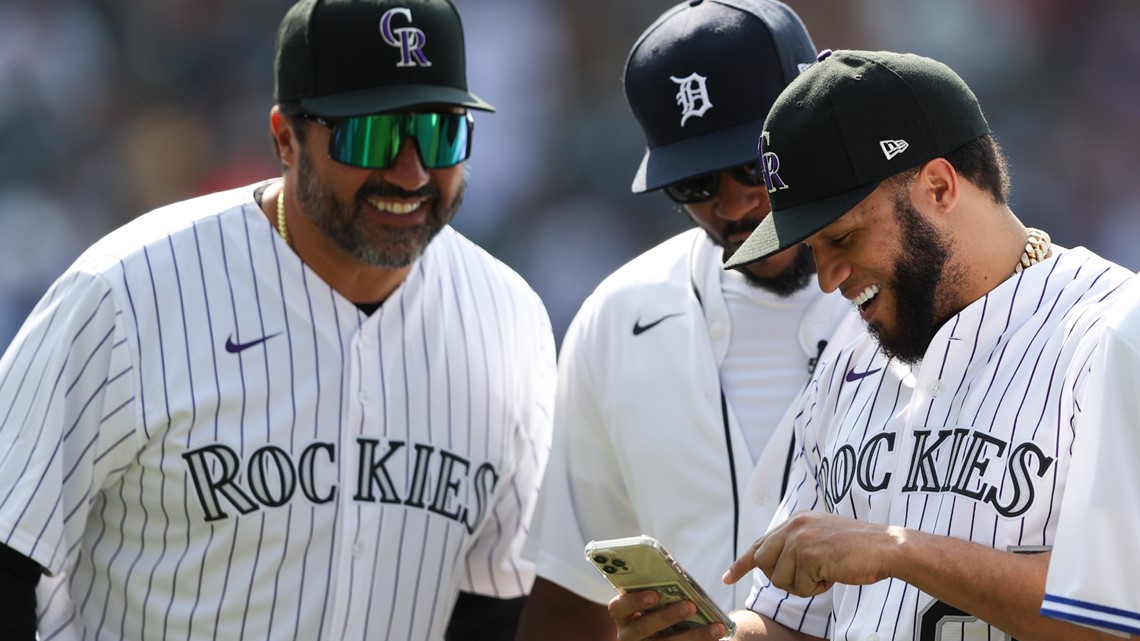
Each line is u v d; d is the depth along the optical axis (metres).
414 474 13.24
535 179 41.94
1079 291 10.27
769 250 10.45
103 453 12.46
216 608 12.60
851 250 10.50
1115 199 41.12
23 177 43.12
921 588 9.61
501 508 14.32
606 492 14.34
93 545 12.95
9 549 12.07
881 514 10.77
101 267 12.66
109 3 45.06
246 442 12.62
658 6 43.84
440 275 13.93
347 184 12.51
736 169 12.78
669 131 13.25
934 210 10.40
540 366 14.52
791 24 13.39
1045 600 9.08
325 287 13.19
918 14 42.69
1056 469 9.74
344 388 13.07
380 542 12.99
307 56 12.61
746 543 13.06
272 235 13.22
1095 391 9.24
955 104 10.51
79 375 12.34
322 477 12.84
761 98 13.00
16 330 41.25
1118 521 8.99
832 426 11.68
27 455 12.10
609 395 14.02
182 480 12.51
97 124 44.06
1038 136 41.81
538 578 14.42
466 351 13.76
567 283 40.69
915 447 10.62
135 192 43.50
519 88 42.75
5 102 43.75
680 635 11.14
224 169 43.53
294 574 12.70
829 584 10.14
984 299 10.47
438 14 12.92
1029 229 10.98
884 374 11.26
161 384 12.52
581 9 43.78
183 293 12.78
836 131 10.34
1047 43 42.72
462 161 12.94
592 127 42.34
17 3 44.47
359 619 12.88
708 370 13.55
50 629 13.06
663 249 14.62
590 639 14.41
